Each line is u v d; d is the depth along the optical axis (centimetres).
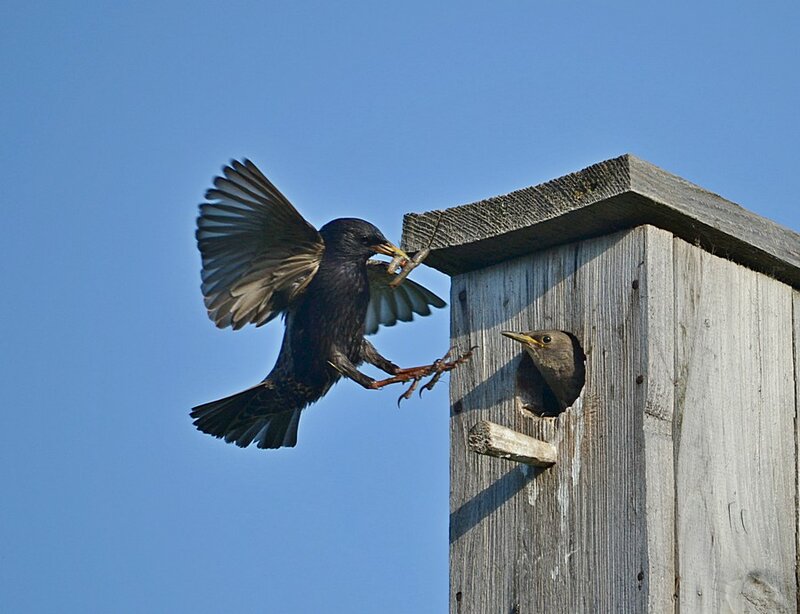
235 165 1130
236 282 1195
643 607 1033
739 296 1152
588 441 1094
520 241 1163
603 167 1095
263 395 1251
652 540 1042
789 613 1109
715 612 1063
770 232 1157
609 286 1117
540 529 1105
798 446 1155
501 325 1184
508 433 1070
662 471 1062
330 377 1235
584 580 1070
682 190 1105
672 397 1086
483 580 1131
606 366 1102
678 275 1116
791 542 1127
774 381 1155
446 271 1233
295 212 1151
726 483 1101
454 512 1166
